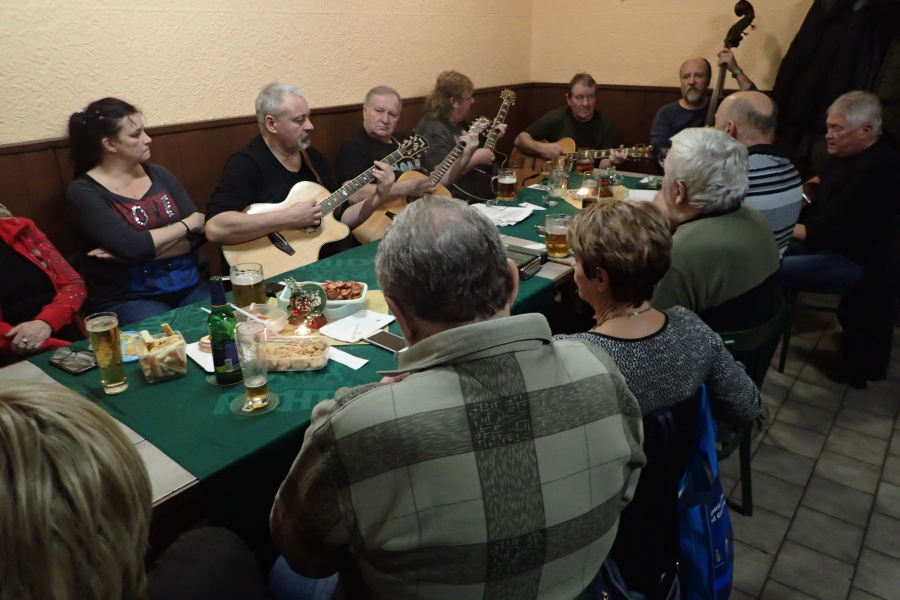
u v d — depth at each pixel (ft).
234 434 3.89
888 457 7.44
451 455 2.32
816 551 6.09
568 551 2.54
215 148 10.32
